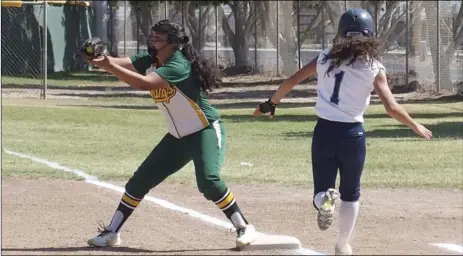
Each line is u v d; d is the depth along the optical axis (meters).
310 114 50.38
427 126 42.66
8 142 33.94
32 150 31.69
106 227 15.80
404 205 20.97
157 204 20.81
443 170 27.19
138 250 15.41
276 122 45.22
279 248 15.38
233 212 15.23
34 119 43.91
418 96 62.75
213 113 15.28
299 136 38.38
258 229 17.72
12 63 77.19
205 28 93.56
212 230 17.55
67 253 15.07
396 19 71.88
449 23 63.94
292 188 23.86
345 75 13.54
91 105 54.88
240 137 37.81
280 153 32.16
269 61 87.50
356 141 13.58
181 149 15.32
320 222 13.32
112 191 22.84
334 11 79.06
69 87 72.00
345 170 13.78
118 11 104.88
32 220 18.59
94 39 13.97
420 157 30.19
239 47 88.81
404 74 69.56
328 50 13.95
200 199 21.67
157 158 15.44
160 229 17.66
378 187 23.98
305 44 84.50
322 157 13.79
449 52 63.75
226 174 26.30
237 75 86.88
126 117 46.75
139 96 64.44
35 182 24.25
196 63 14.93
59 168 27.03
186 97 14.84
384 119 46.53
